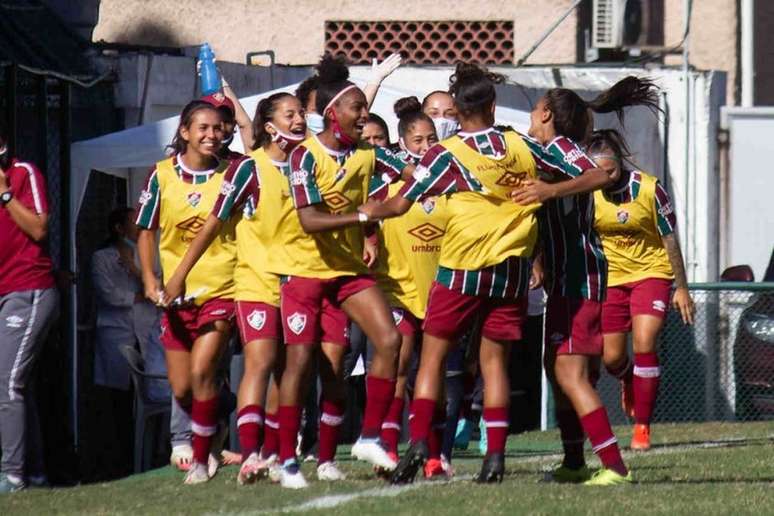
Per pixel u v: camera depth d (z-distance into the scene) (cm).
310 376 2144
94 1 4025
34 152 3284
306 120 2280
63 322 3094
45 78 3103
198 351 2270
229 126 2289
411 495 1953
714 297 3475
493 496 1914
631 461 2477
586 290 2041
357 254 2138
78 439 3322
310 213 2050
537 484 2069
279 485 2172
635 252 2808
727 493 1950
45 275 2381
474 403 3198
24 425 2361
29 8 3478
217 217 2169
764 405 3456
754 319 3456
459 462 2658
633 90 2370
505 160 1991
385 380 2159
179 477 2438
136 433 3072
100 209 3612
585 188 1981
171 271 2281
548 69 4141
